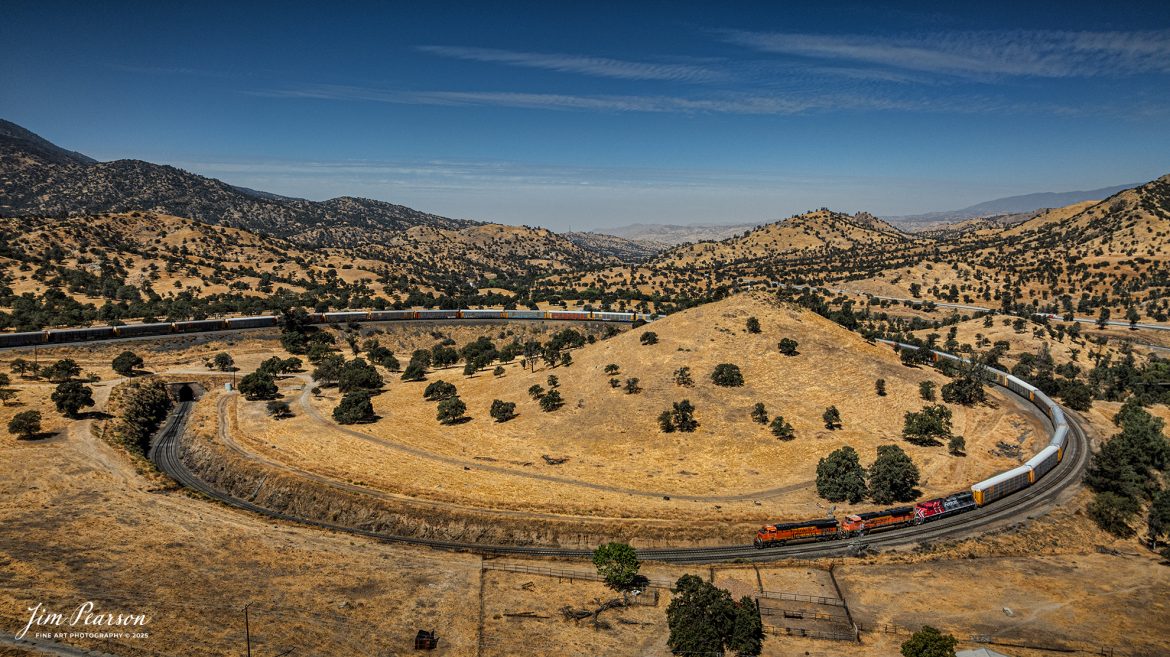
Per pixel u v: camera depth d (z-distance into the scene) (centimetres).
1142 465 11769
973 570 8794
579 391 17375
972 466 12800
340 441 14662
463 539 10319
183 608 7169
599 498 11569
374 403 18412
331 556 9112
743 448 13938
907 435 14262
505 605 7850
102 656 6041
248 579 8112
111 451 12688
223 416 16538
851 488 11331
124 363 19438
